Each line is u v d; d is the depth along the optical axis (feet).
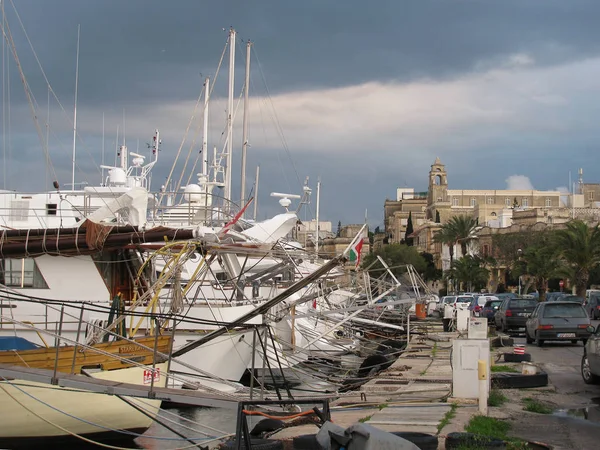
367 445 30.78
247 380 83.05
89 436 52.60
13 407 49.93
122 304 67.05
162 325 67.05
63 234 66.80
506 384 64.03
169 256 73.05
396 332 147.13
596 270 316.19
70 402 51.13
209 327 71.67
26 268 70.49
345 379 84.64
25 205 84.94
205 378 63.72
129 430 53.78
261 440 39.88
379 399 59.26
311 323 110.83
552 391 62.39
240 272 85.35
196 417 66.69
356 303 131.85
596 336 66.13
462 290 441.68
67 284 70.54
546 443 41.88
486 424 45.75
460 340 56.13
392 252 490.90
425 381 69.87
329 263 60.44
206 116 149.28
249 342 74.28
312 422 46.32
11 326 68.85
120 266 73.97
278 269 92.48
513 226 494.18
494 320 160.04
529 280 335.88
